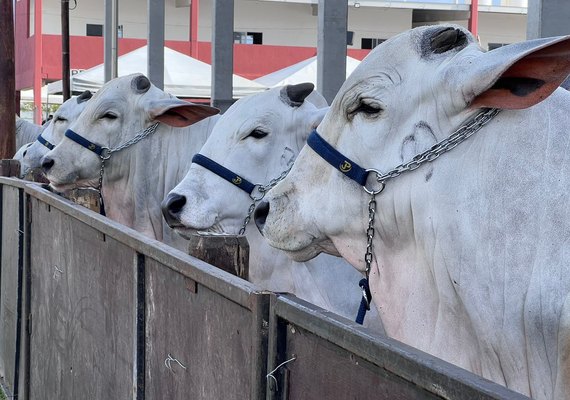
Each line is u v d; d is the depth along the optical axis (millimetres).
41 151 9961
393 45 3031
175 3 33562
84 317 4656
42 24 33750
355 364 2043
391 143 2996
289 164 4629
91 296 4500
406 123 2955
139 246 3572
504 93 2670
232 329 2705
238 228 4652
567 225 2604
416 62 2955
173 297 3266
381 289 3139
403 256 3039
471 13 26953
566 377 2553
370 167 3051
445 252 2783
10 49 10422
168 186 6031
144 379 3676
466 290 2732
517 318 2633
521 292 2619
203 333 2961
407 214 2951
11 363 6848
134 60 19188
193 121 5922
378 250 3104
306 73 16750
